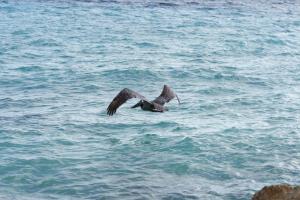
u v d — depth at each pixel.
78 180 36.41
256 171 38.19
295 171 38.28
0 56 73.56
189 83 61.97
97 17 104.62
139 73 65.31
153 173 37.56
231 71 67.12
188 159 39.56
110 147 41.75
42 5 115.00
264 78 64.12
